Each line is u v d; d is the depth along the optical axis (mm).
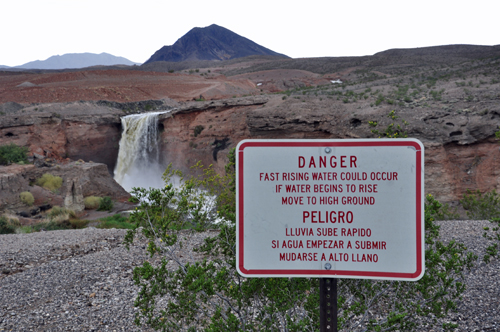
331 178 2924
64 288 9227
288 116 36938
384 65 148125
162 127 57844
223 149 49719
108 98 85625
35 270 10625
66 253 12414
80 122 58531
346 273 2924
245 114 48562
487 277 7895
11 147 47969
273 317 4734
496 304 6688
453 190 26781
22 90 84250
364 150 2887
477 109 28219
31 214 37125
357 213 2906
